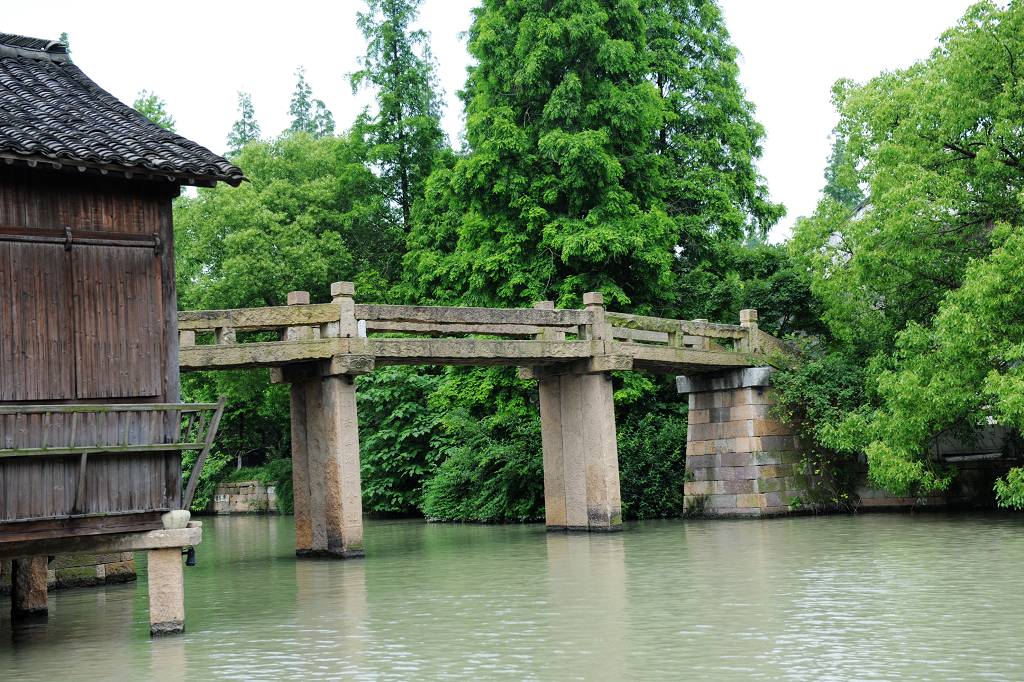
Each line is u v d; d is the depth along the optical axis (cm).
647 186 3416
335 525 2133
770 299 3322
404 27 4412
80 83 1449
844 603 1326
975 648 1031
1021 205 2367
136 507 1263
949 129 2522
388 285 4334
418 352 2200
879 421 2522
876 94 2764
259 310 2034
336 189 4388
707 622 1227
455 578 1772
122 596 1761
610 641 1134
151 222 1305
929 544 1953
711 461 2830
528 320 2367
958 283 2656
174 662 1104
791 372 2839
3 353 1188
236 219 4109
